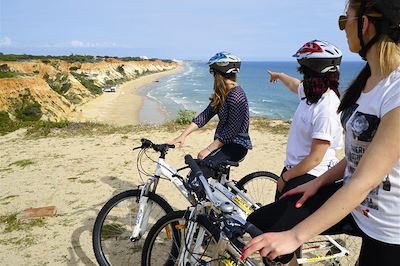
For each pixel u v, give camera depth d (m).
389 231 1.57
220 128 3.66
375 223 1.61
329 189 2.16
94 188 5.61
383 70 1.52
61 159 7.17
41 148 8.05
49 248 3.93
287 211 2.18
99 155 7.34
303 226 1.47
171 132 9.00
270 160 6.66
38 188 5.68
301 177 2.63
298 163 2.66
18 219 4.62
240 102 3.52
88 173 6.29
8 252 3.88
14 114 37.41
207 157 3.54
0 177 6.28
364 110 1.60
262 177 4.16
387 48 1.50
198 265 2.40
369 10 1.52
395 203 1.54
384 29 1.50
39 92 41.38
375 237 1.62
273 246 1.48
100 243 3.30
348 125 1.69
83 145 8.16
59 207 4.98
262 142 7.86
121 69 102.94
